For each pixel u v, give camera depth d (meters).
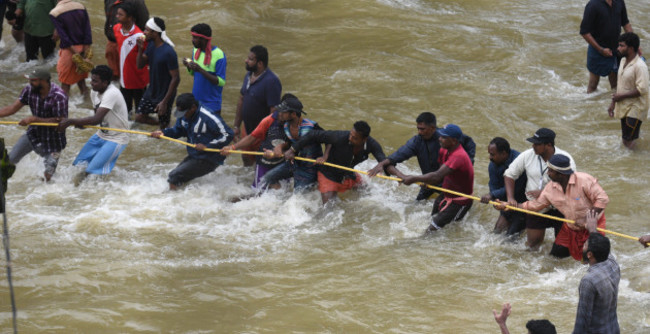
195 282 21.77
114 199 26.88
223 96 37.19
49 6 39.25
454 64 41.22
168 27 45.69
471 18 48.66
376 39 44.44
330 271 22.59
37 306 20.22
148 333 19.20
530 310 20.33
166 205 26.67
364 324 19.80
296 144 26.14
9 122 26.95
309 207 26.78
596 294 16.53
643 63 30.45
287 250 23.92
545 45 44.31
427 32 45.56
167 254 23.38
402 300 21.00
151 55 31.34
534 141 23.02
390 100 36.47
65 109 27.19
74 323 19.48
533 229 23.42
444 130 24.08
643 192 27.48
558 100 36.84
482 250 23.91
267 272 22.47
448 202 25.06
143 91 33.84
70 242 23.77
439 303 20.84
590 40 36.22
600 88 38.25
